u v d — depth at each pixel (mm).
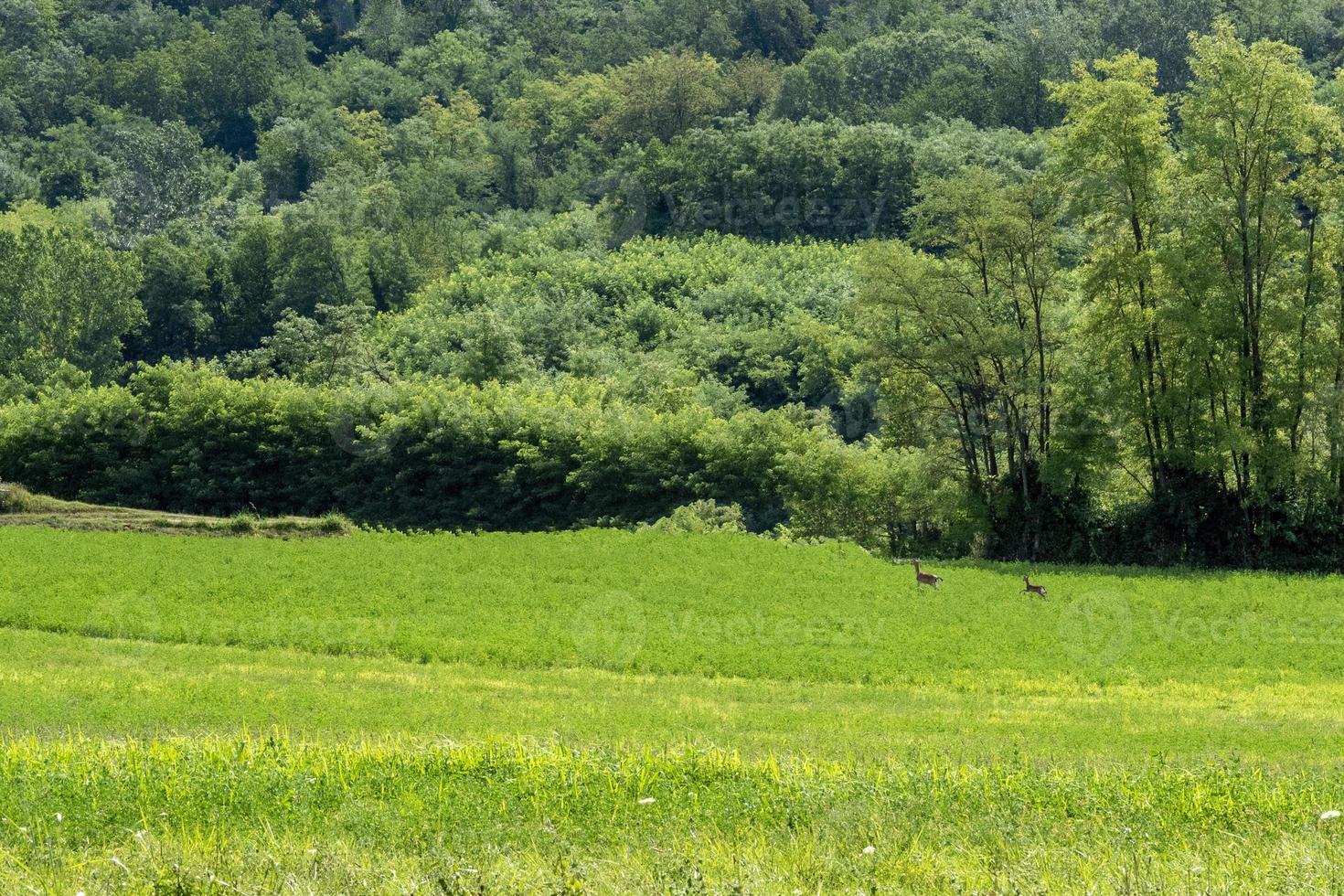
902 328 81188
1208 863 19406
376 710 35906
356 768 25688
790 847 20250
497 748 27500
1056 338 79625
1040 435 79625
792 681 44531
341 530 73438
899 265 78500
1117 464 78688
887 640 50438
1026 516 78688
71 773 24703
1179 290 74625
